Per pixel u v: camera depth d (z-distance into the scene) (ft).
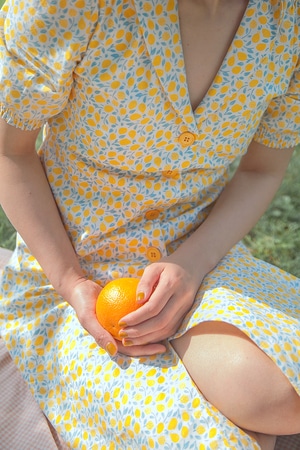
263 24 6.86
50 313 7.84
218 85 6.90
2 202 7.54
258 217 8.13
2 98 6.99
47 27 6.55
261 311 6.86
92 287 7.38
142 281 6.98
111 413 6.85
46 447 7.51
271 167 8.25
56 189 7.72
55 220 7.52
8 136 7.30
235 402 6.48
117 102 6.70
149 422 6.57
